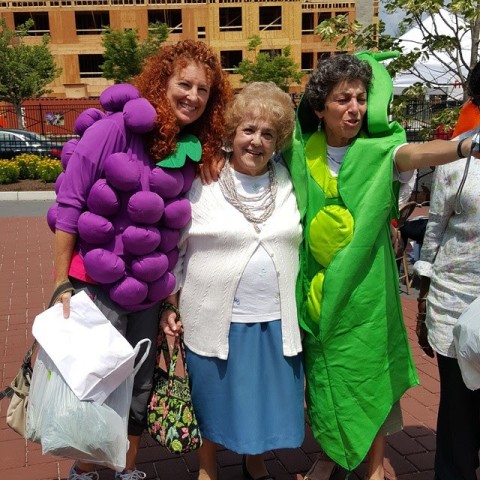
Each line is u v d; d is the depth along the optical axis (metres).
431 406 3.92
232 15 42.41
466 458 2.69
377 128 2.60
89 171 2.36
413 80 8.00
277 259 2.58
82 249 2.46
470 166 2.40
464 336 2.30
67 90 41.97
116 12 41.47
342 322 2.68
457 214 2.46
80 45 41.62
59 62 41.81
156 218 2.40
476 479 2.75
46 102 34.81
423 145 2.41
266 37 41.00
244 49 41.25
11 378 4.37
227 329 2.61
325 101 2.58
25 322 5.62
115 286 2.46
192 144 2.50
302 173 2.66
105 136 2.36
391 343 2.76
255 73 27.48
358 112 2.54
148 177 2.42
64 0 41.00
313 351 2.77
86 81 42.09
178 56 2.45
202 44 2.50
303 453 3.39
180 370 4.12
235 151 2.58
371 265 2.66
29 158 16.33
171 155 2.43
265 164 2.62
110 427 2.31
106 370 2.31
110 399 2.42
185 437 2.58
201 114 2.55
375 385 2.72
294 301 2.67
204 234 2.55
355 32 6.81
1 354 4.84
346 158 2.61
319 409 2.79
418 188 7.91
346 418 2.74
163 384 2.68
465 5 5.72
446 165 2.48
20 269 7.60
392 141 2.58
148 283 2.51
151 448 3.46
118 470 2.44
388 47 6.77
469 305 2.37
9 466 3.29
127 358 2.35
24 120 30.75
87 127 2.53
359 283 2.65
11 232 10.04
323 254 2.63
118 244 2.43
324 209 2.65
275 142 2.57
